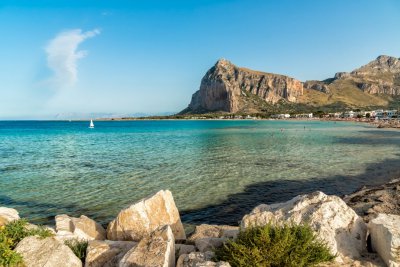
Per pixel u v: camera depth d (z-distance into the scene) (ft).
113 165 114.93
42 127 556.51
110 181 88.43
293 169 105.70
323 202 30.99
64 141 232.12
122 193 75.66
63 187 81.41
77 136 293.84
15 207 65.00
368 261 25.99
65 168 109.19
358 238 28.58
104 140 239.50
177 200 70.38
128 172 101.14
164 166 112.27
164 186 82.53
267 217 30.99
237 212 62.95
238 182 86.89
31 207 65.05
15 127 556.10
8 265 26.68
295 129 400.26
